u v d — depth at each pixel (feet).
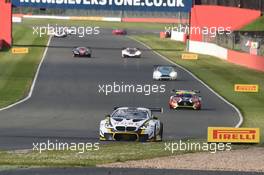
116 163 253.65
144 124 355.77
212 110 585.63
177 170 237.45
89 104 618.44
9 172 227.20
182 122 488.02
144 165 248.73
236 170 239.71
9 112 538.06
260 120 506.89
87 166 243.60
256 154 283.79
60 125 450.30
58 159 265.34
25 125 445.78
